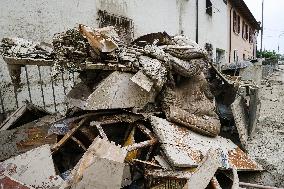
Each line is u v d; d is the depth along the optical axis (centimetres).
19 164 284
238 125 516
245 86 630
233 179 353
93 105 371
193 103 477
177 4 1190
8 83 516
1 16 504
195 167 331
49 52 403
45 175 270
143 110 414
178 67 434
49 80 598
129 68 398
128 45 457
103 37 371
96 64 369
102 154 268
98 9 752
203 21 1454
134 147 341
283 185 409
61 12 637
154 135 372
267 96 1116
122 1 847
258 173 441
